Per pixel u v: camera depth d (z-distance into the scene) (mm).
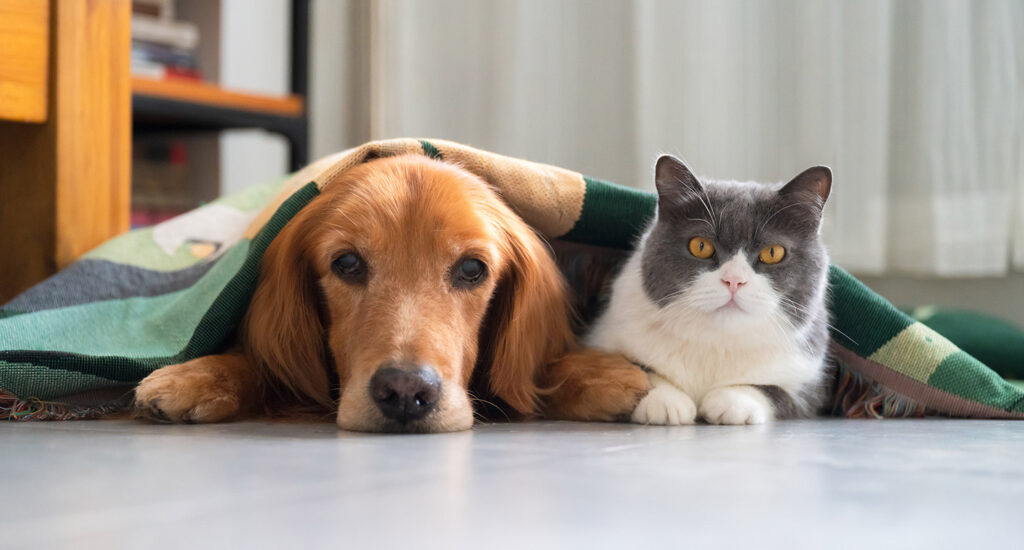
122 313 1970
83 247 2393
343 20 4730
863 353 1917
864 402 1928
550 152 4094
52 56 2320
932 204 3369
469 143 4309
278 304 1753
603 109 4008
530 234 1873
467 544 755
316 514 856
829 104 3473
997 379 1872
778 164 3607
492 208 1770
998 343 2723
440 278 1641
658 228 1868
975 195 3330
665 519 849
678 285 1794
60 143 2332
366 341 1565
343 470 1100
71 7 2326
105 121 2418
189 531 787
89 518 836
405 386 1484
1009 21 3277
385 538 770
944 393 1853
